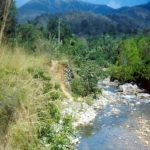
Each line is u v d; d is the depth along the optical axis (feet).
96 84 90.07
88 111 68.74
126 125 61.31
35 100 33.60
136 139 52.95
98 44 302.86
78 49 175.32
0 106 28.17
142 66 119.96
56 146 30.42
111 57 253.24
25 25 123.85
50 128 32.19
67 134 33.37
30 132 29.32
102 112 71.72
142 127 60.49
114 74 135.95
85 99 79.77
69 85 82.43
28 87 33.32
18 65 39.96
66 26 254.47
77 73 94.68
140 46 164.04
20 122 28.91
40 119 32.83
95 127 58.65
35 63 61.11
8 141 26.81
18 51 44.01
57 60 85.46
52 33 236.43
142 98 94.32
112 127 59.47
